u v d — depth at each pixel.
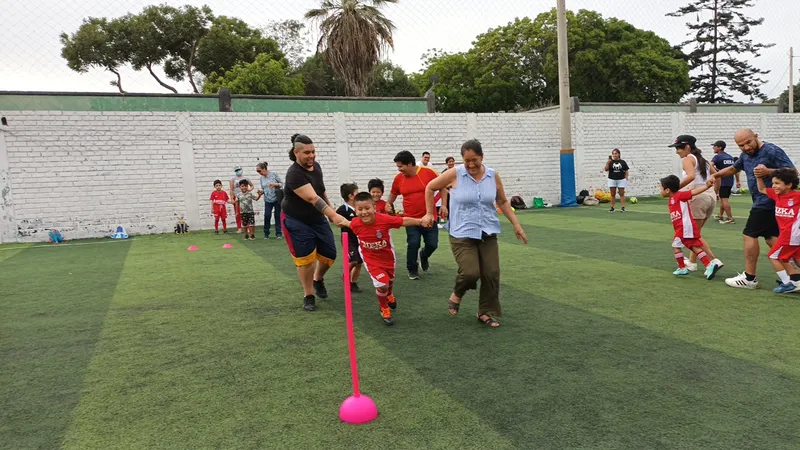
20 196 12.41
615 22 33.38
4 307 5.77
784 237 5.41
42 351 4.29
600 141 18.55
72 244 11.80
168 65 33.81
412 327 4.75
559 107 17.55
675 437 2.72
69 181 12.76
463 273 4.56
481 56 34.69
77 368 3.90
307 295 5.43
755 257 5.76
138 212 13.38
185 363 3.95
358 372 3.69
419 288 6.34
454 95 34.25
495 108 34.62
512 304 5.41
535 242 9.54
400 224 4.84
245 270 7.75
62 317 5.31
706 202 7.01
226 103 14.22
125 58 32.22
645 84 32.25
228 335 4.62
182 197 13.76
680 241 6.44
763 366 3.63
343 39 21.20
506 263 7.61
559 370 3.64
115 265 8.51
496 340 4.31
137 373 3.78
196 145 13.84
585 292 5.82
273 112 14.61
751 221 5.73
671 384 3.37
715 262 6.20
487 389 3.35
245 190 11.62
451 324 4.80
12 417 3.12
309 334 4.60
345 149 15.34
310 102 15.26
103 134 12.98
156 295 6.21
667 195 6.50
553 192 18.08
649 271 6.83
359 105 15.84
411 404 3.16
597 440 2.70
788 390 3.25
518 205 16.83
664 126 19.30
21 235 12.44
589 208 16.25
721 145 11.30
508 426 2.87
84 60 31.09
